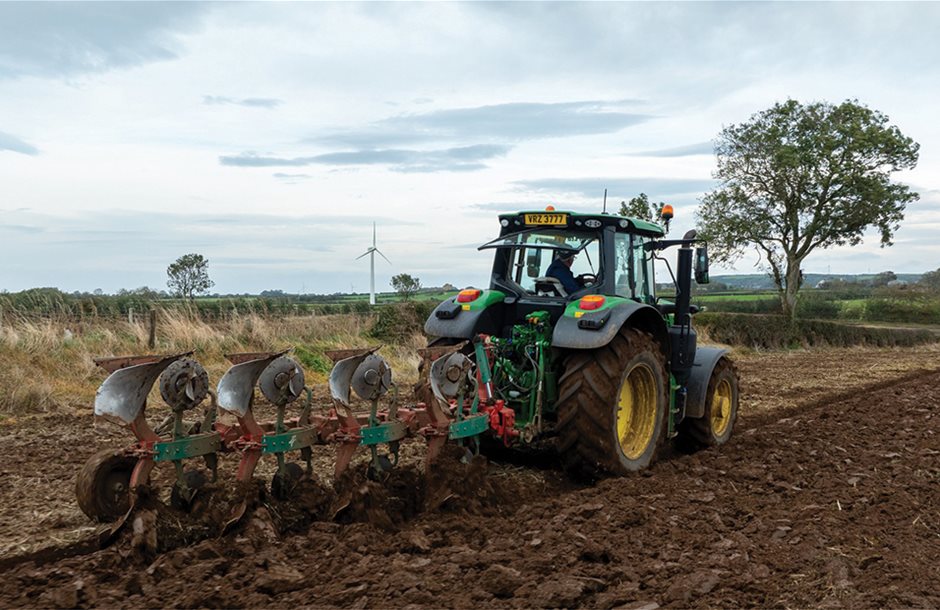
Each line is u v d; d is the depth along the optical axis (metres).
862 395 12.98
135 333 13.09
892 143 31.47
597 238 6.99
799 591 4.05
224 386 4.75
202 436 4.76
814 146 32.31
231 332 14.27
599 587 4.02
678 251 7.77
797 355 24.45
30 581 4.05
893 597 3.95
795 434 8.88
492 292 7.13
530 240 7.28
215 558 4.26
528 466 7.02
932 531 5.19
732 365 8.49
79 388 10.69
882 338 31.39
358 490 5.02
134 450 4.53
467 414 5.93
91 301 13.68
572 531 4.77
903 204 32.28
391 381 5.43
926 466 7.13
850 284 70.06
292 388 5.07
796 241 33.34
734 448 8.05
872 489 6.18
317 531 4.75
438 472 5.45
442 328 6.96
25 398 9.52
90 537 4.87
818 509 5.52
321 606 3.76
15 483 6.14
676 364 7.56
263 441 4.86
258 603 3.80
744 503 5.73
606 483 6.15
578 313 6.36
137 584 3.98
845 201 32.28
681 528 5.09
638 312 6.88
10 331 11.62
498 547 4.59
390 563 4.31
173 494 4.72
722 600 3.91
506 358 6.77
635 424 6.92
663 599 3.93
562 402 6.30
